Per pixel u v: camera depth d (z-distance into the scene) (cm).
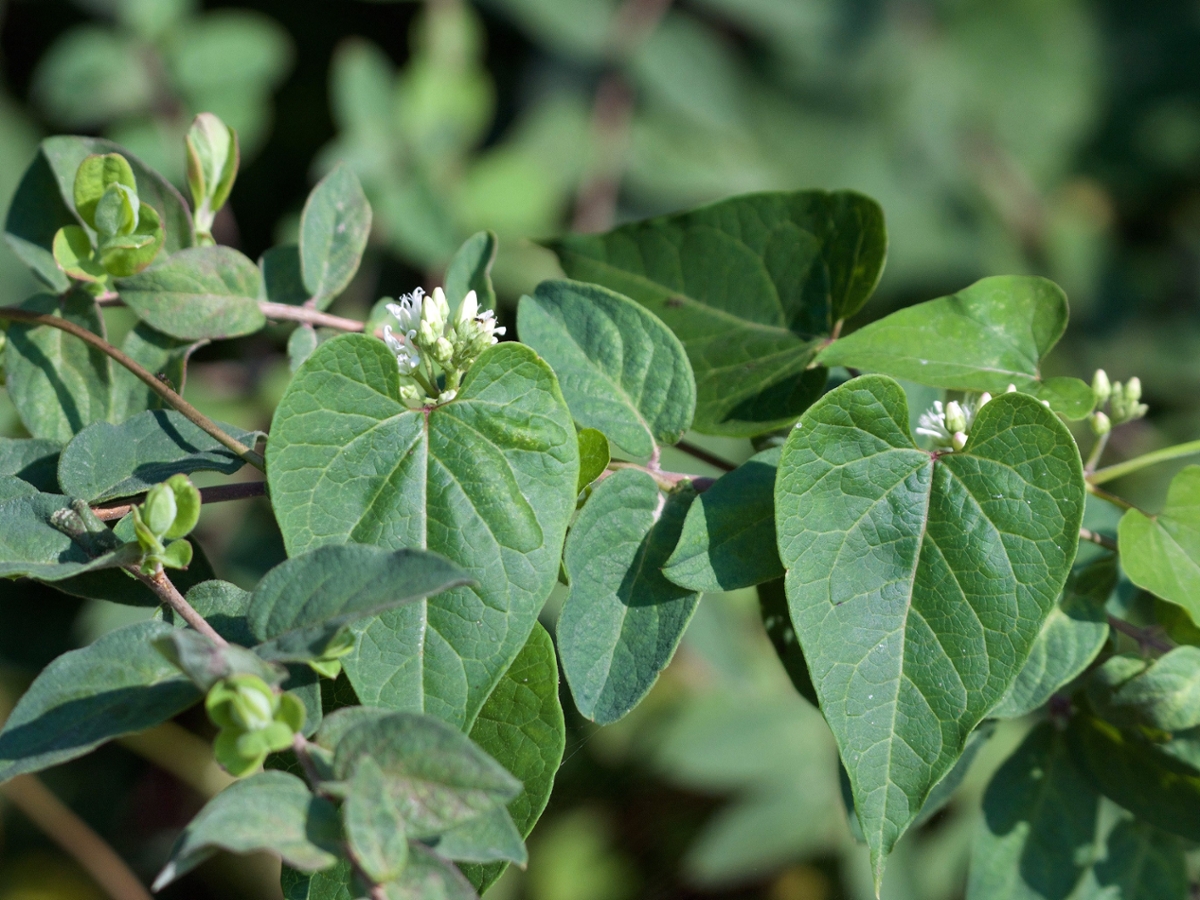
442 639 36
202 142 41
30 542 36
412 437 37
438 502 37
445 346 38
